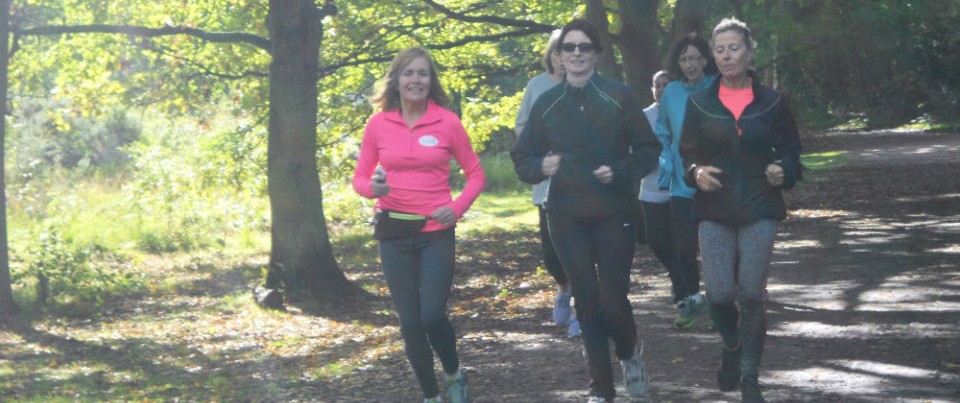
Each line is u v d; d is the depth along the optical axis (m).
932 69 20.94
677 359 7.73
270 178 13.94
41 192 24.73
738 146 5.77
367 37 16.55
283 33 13.80
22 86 18.44
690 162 5.94
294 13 13.77
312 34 13.89
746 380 5.79
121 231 22.16
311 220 13.81
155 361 9.80
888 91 41.09
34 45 17.11
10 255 15.09
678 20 16.72
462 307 12.20
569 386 7.16
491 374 7.80
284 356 9.80
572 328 8.91
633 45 16.89
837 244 14.64
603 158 5.76
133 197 23.83
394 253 6.07
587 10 16.66
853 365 7.12
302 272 13.76
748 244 5.80
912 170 28.69
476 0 19.19
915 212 18.84
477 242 21.09
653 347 8.24
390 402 7.26
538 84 8.30
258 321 12.20
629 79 17.05
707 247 5.91
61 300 14.01
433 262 6.02
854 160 32.62
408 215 5.99
